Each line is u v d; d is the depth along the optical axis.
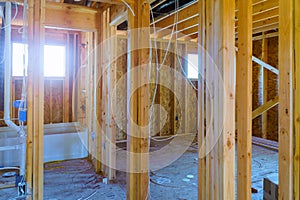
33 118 2.52
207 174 1.77
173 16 4.67
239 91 1.59
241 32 1.56
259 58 6.17
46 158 4.51
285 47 1.26
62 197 3.03
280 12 1.28
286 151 1.25
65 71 5.74
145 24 2.70
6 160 4.11
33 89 2.52
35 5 2.51
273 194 2.53
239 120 1.59
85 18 3.83
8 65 3.32
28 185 2.50
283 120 1.27
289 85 1.24
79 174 3.86
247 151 1.54
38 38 2.53
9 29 3.22
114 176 3.68
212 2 1.70
